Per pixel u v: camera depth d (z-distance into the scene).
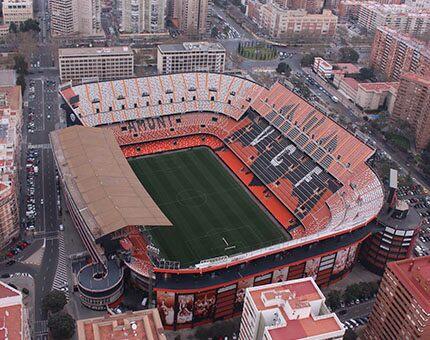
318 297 156.62
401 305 178.12
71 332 195.25
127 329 146.62
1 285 174.75
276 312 150.50
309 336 142.75
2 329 156.88
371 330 195.75
